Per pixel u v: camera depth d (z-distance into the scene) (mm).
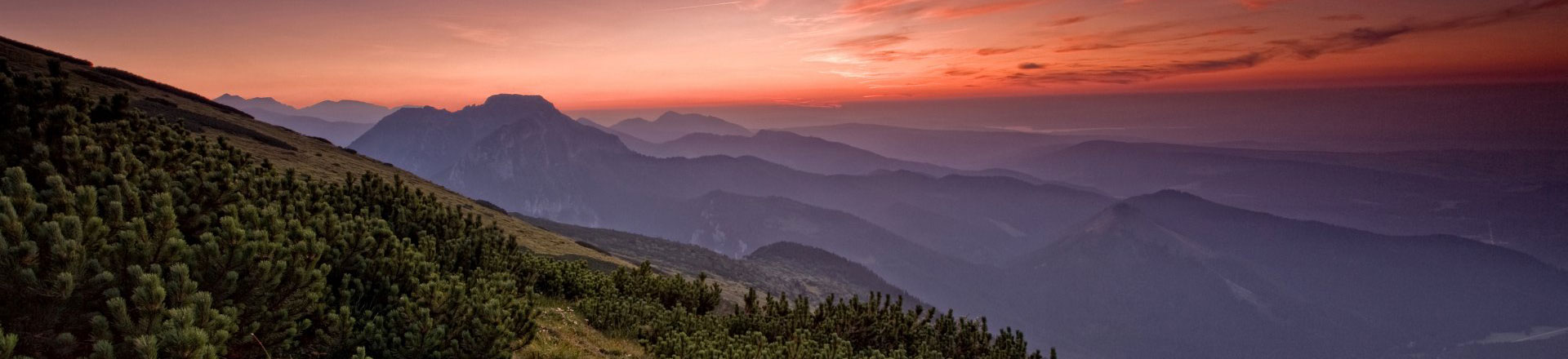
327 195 15102
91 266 6070
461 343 9461
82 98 10062
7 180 6387
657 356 13898
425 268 11008
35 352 5805
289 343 7902
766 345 14320
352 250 10359
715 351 12828
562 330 14398
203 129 67750
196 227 8516
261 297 7430
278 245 7703
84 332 6219
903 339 18266
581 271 21578
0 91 8477
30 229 6023
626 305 17578
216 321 6379
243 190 11008
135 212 7531
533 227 84000
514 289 11445
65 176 8062
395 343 8898
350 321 8836
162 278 6574
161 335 5777
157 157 9945
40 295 5738
